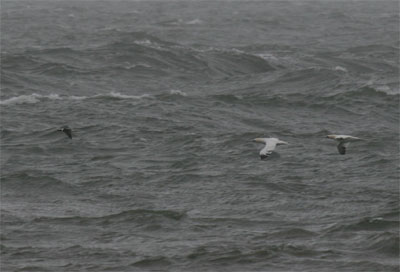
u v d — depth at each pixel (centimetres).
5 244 10569
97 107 19125
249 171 13875
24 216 11650
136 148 15538
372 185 13075
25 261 10044
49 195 12738
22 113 18450
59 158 14888
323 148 15612
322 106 19762
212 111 19038
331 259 10056
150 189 12938
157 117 18150
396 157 14888
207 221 11450
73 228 11181
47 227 11200
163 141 16050
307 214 11744
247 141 15912
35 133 16625
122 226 11256
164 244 10550
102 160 14712
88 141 16012
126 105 19412
